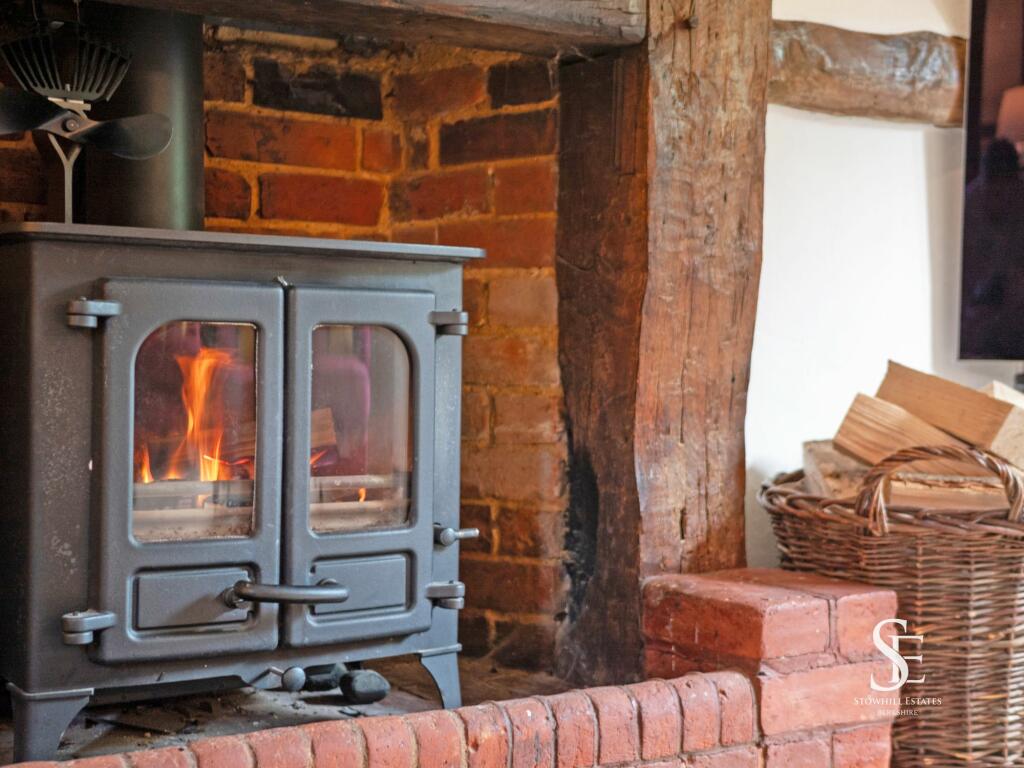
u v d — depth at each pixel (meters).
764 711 2.21
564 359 2.54
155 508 1.88
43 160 2.26
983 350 3.05
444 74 2.66
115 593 1.82
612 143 2.45
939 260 3.19
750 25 2.53
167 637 1.86
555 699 2.07
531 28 2.28
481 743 1.97
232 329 1.93
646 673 2.43
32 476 1.80
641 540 2.45
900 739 2.42
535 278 2.56
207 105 2.57
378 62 2.73
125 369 1.82
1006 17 2.97
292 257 1.96
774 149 2.91
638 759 2.12
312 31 2.65
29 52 2.02
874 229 3.08
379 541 2.02
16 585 1.84
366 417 2.04
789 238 2.94
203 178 2.28
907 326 3.15
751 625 2.22
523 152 2.56
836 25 2.94
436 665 2.11
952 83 3.05
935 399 2.62
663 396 2.47
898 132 3.11
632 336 2.44
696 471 2.53
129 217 2.15
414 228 2.72
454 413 2.12
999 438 2.50
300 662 1.98
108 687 1.85
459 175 2.65
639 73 2.41
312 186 2.68
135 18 2.16
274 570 1.93
